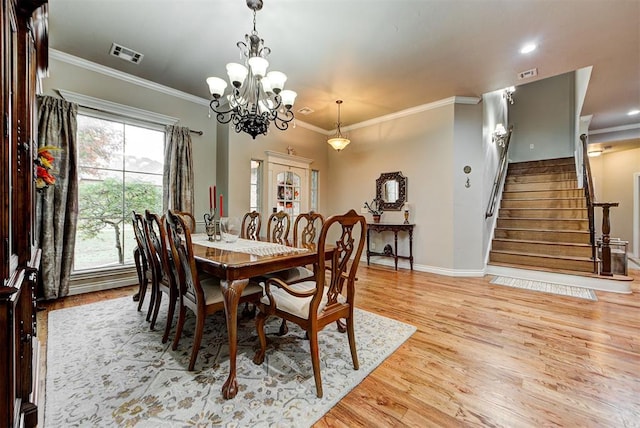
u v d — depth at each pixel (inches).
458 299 126.3
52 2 90.8
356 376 67.9
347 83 147.9
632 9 91.0
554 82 278.2
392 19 97.7
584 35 105.7
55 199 118.2
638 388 64.1
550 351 80.6
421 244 182.9
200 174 170.2
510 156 293.6
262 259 70.6
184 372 69.1
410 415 55.7
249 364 72.9
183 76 141.4
